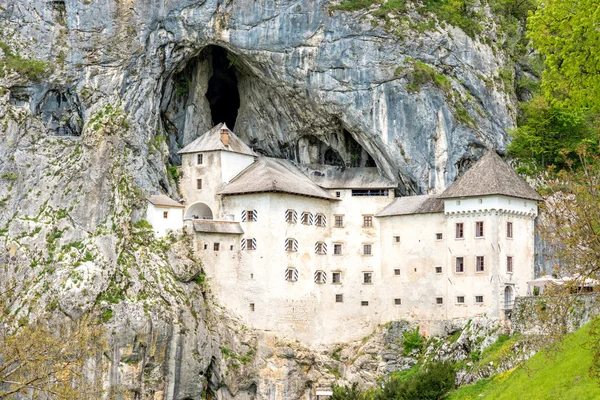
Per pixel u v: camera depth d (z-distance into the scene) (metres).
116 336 95.19
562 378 66.38
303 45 110.19
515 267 98.31
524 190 99.69
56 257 100.69
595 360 56.94
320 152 118.81
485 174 99.44
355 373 102.81
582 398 62.03
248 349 102.12
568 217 55.88
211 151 110.19
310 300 105.94
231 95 125.50
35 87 108.38
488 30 117.00
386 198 109.62
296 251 105.62
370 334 106.25
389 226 107.31
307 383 103.88
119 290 98.19
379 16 110.19
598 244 53.28
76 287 96.31
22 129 107.62
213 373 102.44
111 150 106.19
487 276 96.81
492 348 91.44
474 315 97.31
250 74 117.50
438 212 102.38
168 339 98.31
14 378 59.88
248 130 120.06
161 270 101.31
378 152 110.62
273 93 115.56
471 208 98.81
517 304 93.06
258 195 105.31
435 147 108.69
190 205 110.69
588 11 53.97
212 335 102.69
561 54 55.97
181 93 118.50
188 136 118.31
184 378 99.50
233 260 105.56
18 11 109.12
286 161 117.25
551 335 58.03
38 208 105.19
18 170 106.56
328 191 111.69
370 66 109.44
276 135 118.19
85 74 109.12
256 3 110.56
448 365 88.38
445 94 109.06
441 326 99.94
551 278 96.62
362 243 108.88
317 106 111.88
